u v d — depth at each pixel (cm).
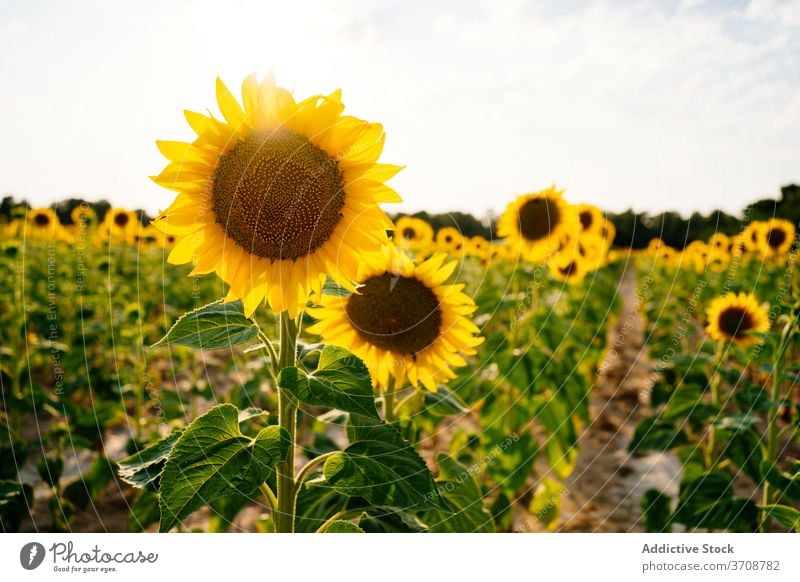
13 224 294
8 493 130
